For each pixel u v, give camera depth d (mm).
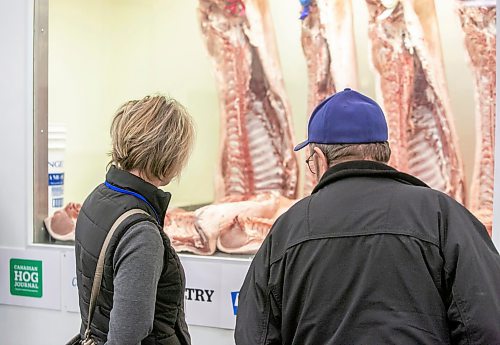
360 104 1593
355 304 1436
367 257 1448
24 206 3035
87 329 1828
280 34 3248
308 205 1562
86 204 1881
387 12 2908
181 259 2752
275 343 1560
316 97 3127
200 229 2828
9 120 3047
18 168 3037
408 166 2893
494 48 2719
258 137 3260
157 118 1804
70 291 2957
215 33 3334
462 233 1428
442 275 1422
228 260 2680
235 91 3307
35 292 3025
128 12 3641
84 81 3551
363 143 1565
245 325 1580
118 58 3682
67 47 3412
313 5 3092
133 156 1794
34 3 3021
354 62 3045
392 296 1422
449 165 2826
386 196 1499
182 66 3527
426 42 2855
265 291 1570
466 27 2779
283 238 1573
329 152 1586
